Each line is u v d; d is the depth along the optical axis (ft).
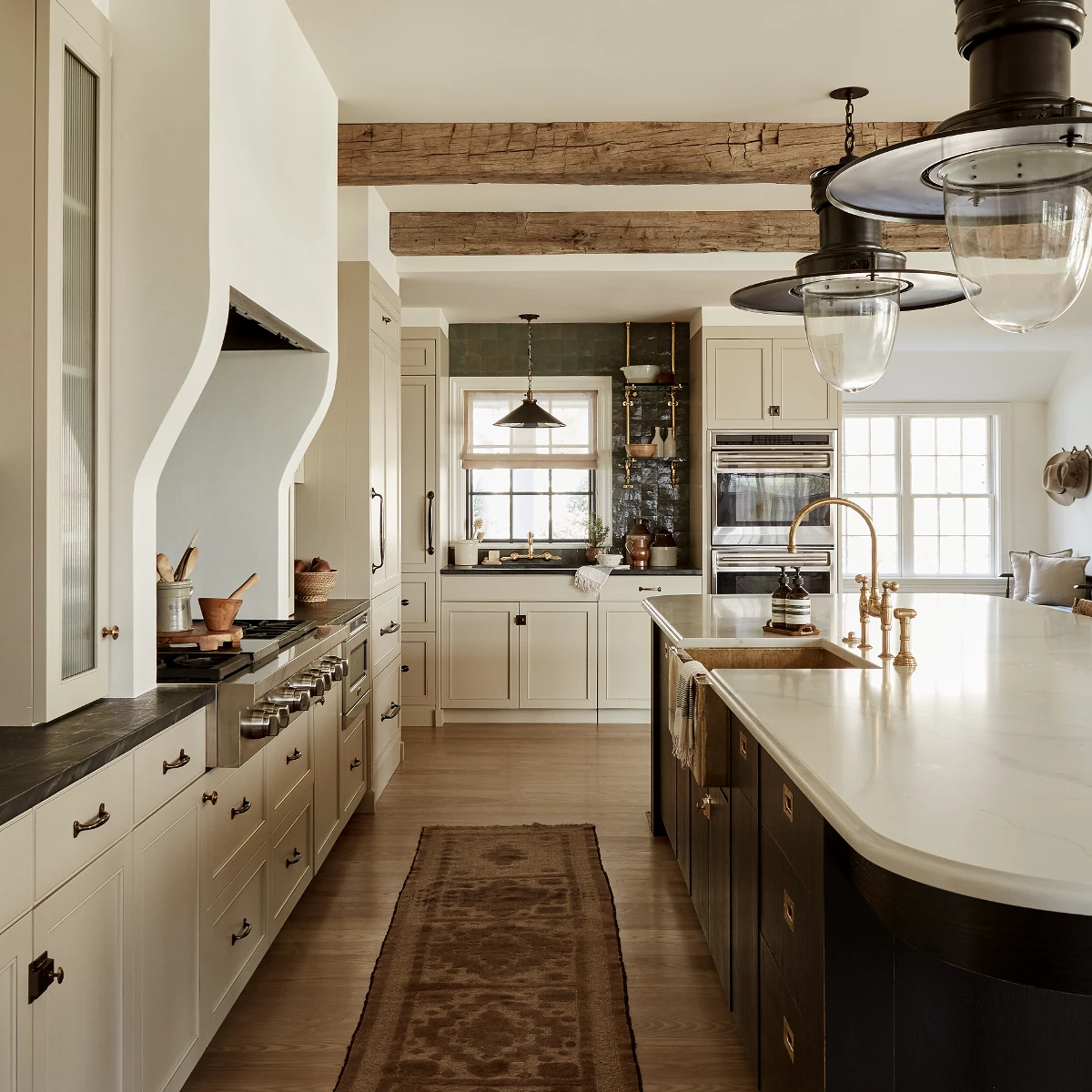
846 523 28.66
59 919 5.22
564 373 22.68
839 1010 5.36
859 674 8.18
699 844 10.23
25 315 6.35
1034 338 24.67
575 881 11.93
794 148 12.53
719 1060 8.00
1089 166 4.12
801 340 20.72
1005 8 4.37
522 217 16.42
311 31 10.08
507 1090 7.55
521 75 11.12
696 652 10.64
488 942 10.22
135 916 6.21
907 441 28.55
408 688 20.74
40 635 6.33
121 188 7.39
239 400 11.30
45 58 6.36
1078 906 3.67
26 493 6.35
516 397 22.75
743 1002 7.92
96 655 7.09
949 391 27.99
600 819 14.44
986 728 6.19
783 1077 6.49
